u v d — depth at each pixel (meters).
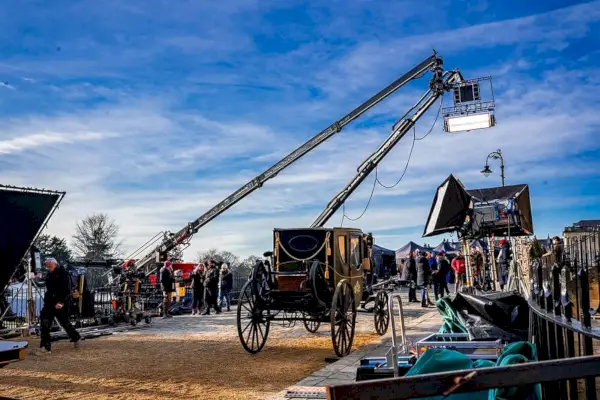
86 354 11.64
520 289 11.11
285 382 8.58
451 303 8.35
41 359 11.04
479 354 6.01
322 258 12.06
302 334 14.10
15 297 15.02
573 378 2.03
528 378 2.02
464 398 3.99
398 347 7.48
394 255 37.78
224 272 22.31
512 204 12.79
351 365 9.61
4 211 8.90
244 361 10.48
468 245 13.60
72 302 15.47
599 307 3.71
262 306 11.38
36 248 14.88
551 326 4.50
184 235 28.69
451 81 27.50
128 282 17.70
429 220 13.39
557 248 4.84
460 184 12.97
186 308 22.34
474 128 21.34
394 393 2.00
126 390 8.16
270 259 12.41
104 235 56.09
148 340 13.70
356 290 13.17
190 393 7.90
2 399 4.78
